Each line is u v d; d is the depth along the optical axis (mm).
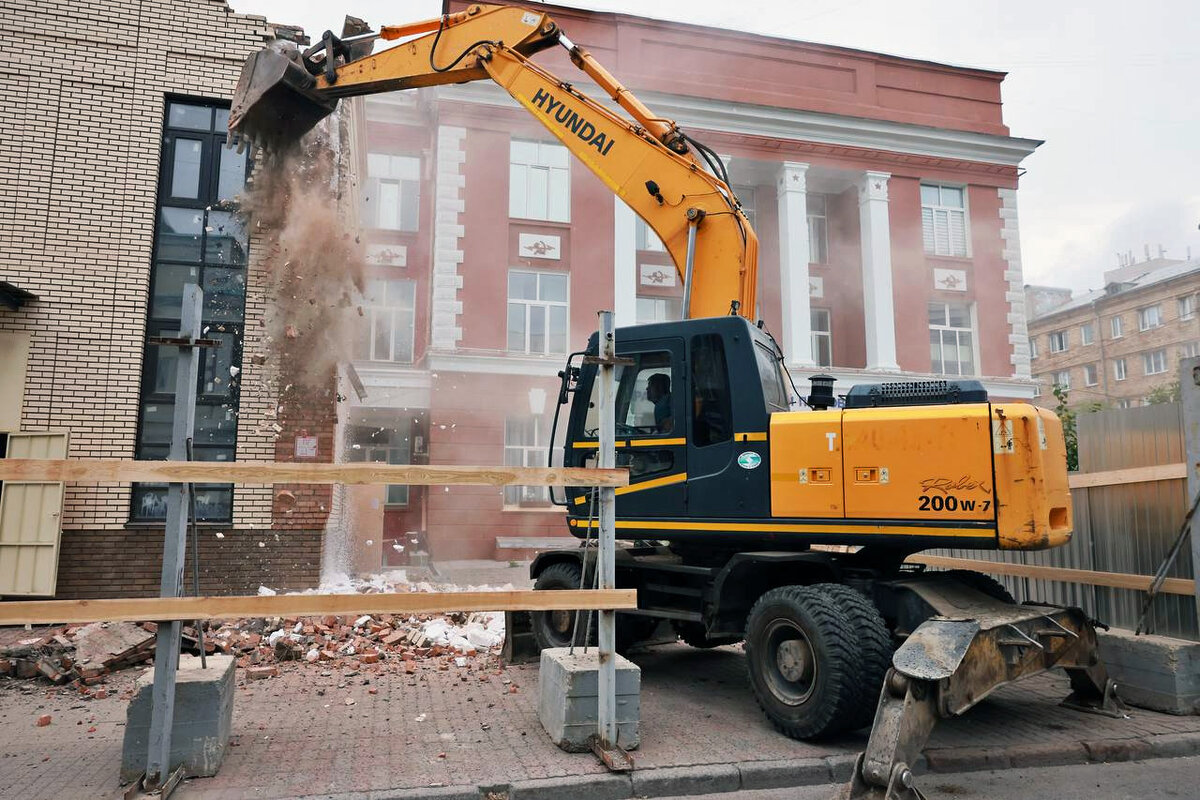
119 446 8125
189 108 8961
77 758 4223
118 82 8609
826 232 21812
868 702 4441
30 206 8227
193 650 6414
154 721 3648
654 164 6750
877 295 19844
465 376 16688
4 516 7680
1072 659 5031
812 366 19078
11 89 8344
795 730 4598
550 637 6484
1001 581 7422
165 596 3605
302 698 5453
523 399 16891
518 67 7297
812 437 5129
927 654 3953
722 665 7008
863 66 20766
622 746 4375
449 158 17359
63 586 7824
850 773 4250
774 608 4855
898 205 20547
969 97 21469
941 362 20672
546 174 18312
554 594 4121
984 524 4531
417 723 4879
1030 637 4602
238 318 8852
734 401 5453
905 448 4824
